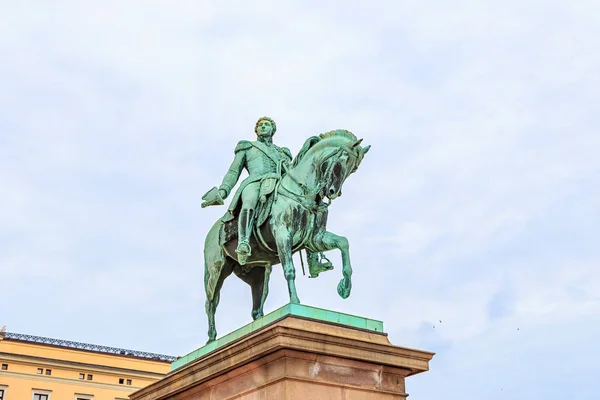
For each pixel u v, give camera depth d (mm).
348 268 6961
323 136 7312
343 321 6531
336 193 7020
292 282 6668
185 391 7070
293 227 6988
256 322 6703
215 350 6816
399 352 6434
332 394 5996
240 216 7250
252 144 8008
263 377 6078
